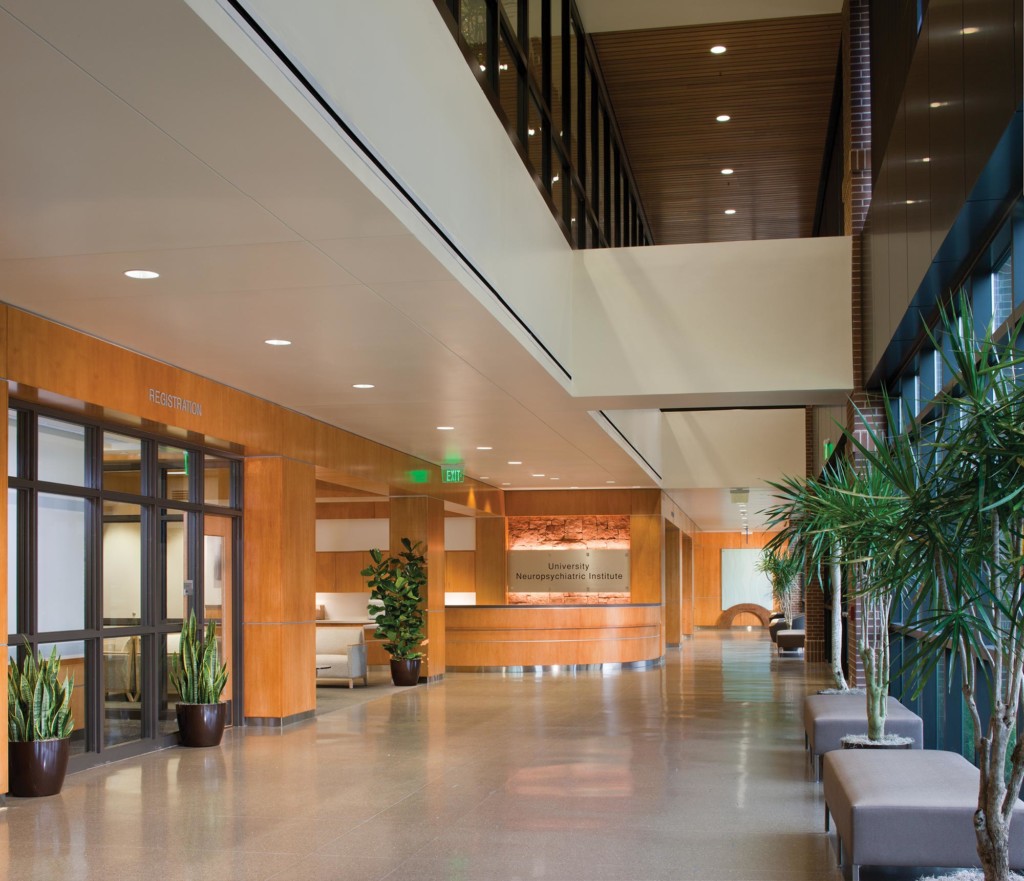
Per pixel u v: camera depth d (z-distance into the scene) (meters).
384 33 5.45
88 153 4.70
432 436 14.58
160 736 10.48
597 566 24.09
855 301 10.77
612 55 13.32
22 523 8.43
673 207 19.23
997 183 4.40
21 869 6.14
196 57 3.81
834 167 16.14
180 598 10.88
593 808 7.70
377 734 11.52
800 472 22.53
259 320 7.90
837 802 5.86
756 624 39.69
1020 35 3.46
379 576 17.38
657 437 21.88
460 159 6.93
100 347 8.48
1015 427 3.27
